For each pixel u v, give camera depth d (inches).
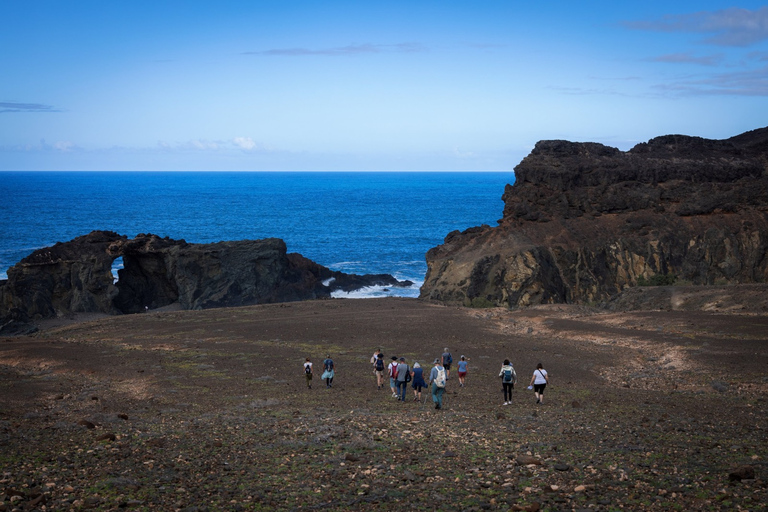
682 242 3636.8
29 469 435.2
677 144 4670.3
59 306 2982.3
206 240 6520.7
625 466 443.8
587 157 4293.8
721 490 370.6
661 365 1205.7
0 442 534.6
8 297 2849.4
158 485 403.5
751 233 3597.4
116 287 3127.5
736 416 708.7
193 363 1332.4
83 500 358.6
